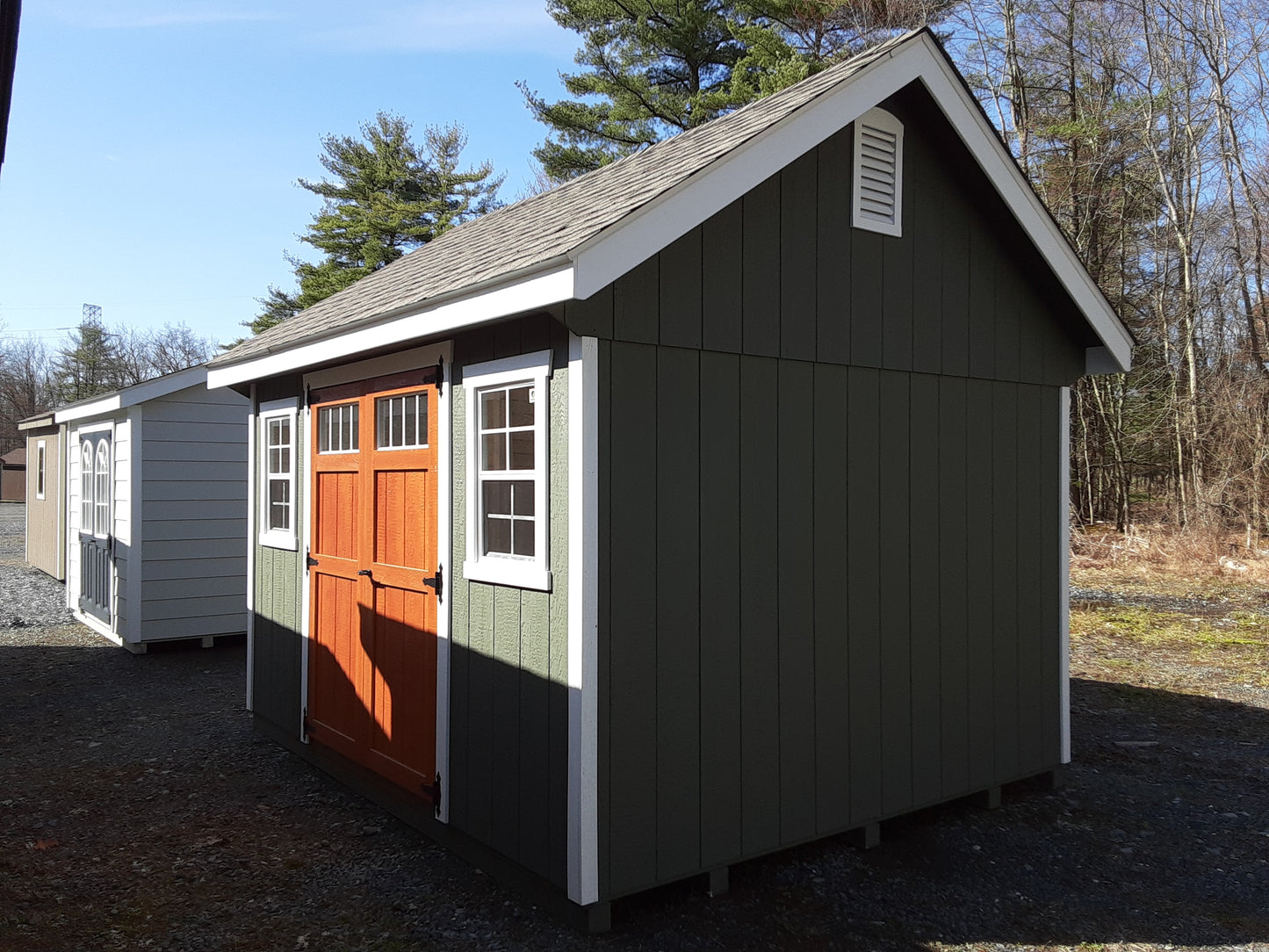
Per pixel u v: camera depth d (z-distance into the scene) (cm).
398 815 527
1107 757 671
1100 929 405
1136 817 547
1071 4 2036
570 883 386
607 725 388
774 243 453
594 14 2023
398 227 2897
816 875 456
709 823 423
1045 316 596
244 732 722
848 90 454
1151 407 2103
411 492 518
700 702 421
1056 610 605
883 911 418
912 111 511
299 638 652
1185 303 1988
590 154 2100
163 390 1000
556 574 397
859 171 490
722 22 2019
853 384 491
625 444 397
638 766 398
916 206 520
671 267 412
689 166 424
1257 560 1653
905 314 514
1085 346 623
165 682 891
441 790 481
